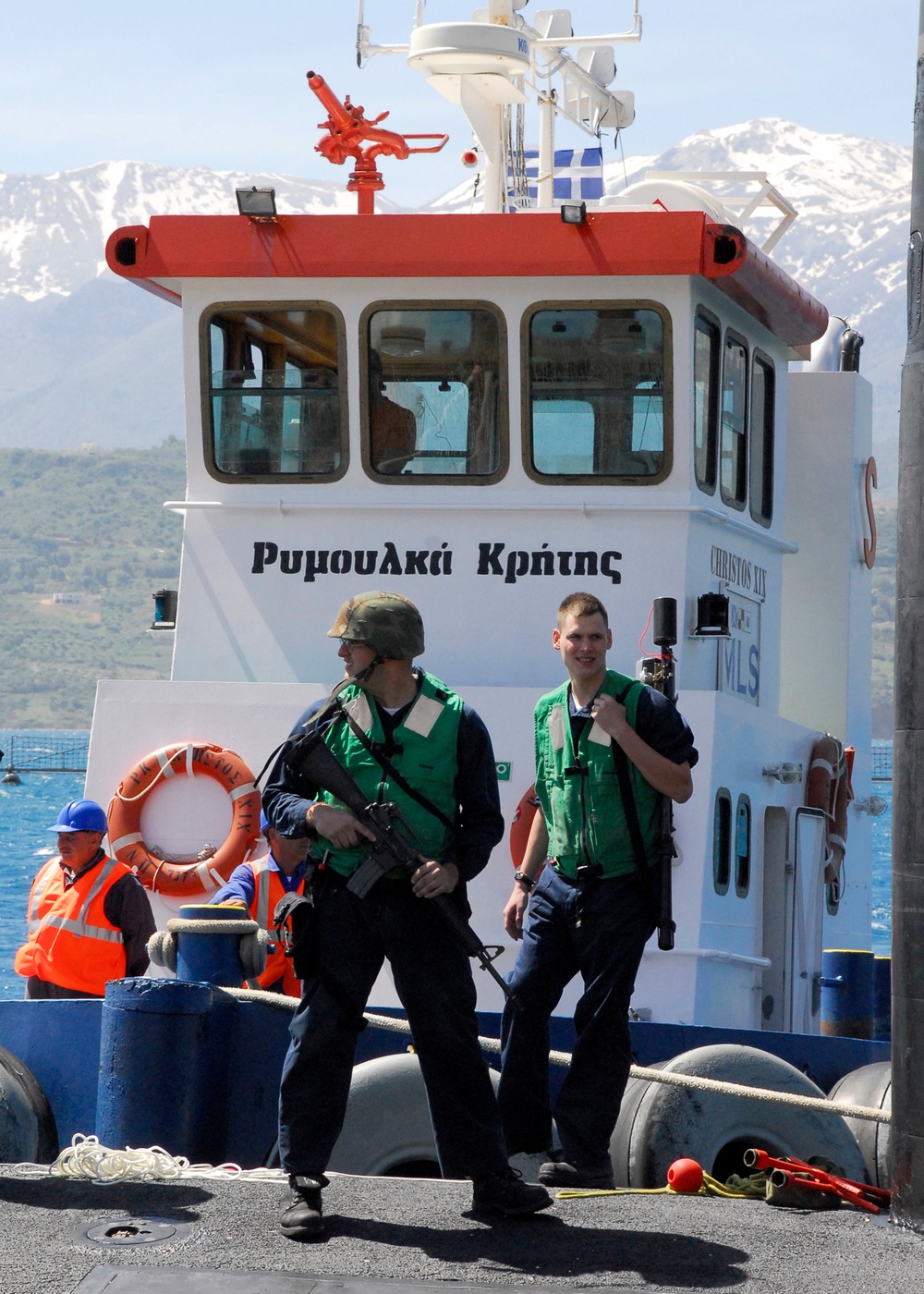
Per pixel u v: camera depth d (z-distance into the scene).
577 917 18.00
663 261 27.39
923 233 17.38
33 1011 21.73
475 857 16.53
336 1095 16.38
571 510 28.14
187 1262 15.22
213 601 28.98
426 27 33.31
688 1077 18.91
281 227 28.30
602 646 18.00
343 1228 16.34
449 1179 18.61
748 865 27.95
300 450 28.88
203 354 29.00
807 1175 18.12
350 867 16.44
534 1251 15.62
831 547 36.91
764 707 33.19
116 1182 17.95
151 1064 19.19
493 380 28.42
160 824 27.09
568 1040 22.52
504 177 34.41
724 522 29.53
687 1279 14.91
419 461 28.58
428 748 16.61
